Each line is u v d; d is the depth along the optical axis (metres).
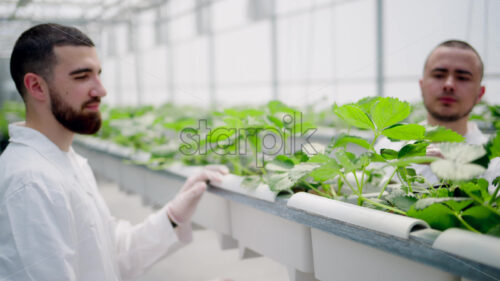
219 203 1.00
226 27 5.56
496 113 1.66
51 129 0.81
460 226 0.50
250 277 0.93
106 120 2.26
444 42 1.17
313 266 0.70
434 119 1.21
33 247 0.66
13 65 0.76
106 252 0.84
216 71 5.82
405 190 0.67
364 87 3.23
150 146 1.85
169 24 5.53
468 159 0.45
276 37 4.73
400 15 2.87
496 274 0.38
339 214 0.57
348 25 3.68
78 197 0.77
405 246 0.48
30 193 0.68
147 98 3.23
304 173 0.69
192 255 1.17
